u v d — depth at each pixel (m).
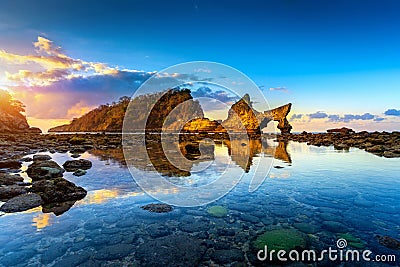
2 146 22.31
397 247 4.47
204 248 4.54
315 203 7.01
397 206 6.63
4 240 4.84
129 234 5.12
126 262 4.09
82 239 4.90
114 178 10.35
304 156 17.09
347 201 7.12
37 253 4.36
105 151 21.88
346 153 18.30
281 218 5.94
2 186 8.20
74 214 6.22
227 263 4.06
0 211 6.30
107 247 4.57
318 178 10.08
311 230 5.23
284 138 39.75
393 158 15.24
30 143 26.72
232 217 6.06
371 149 19.17
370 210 6.36
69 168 12.66
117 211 6.46
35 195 7.27
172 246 4.61
